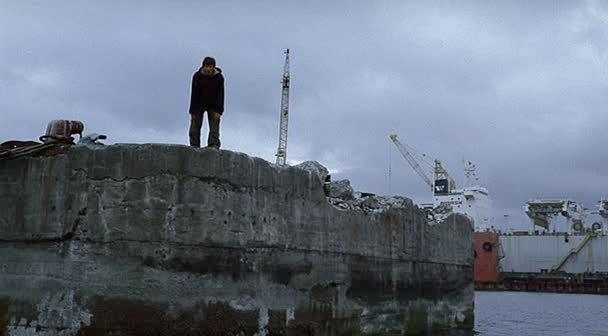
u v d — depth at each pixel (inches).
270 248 514.6
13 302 477.1
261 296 501.4
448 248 872.3
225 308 473.1
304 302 550.3
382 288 687.1
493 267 3373.5
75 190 472.4
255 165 506.6
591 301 2372.0
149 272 454.9
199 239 466.0
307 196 567.8
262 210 509.7
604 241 3627.0
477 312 1660.9
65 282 463.2
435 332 809.5
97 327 449.1
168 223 461.1
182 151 470.0
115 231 460.4
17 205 491.5
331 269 594.2
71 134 517.3
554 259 3747.5
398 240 731.4
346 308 614.9
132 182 465.1
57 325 458.6
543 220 4099.4
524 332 1109.1
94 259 459.8
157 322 448.8
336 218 610.9
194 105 537.0
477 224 3981.3
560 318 1485.0
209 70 540.1
